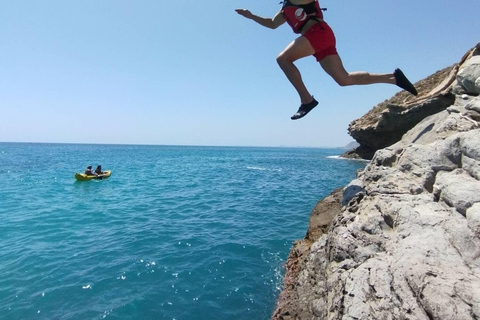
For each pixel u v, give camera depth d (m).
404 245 2.75
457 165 3.52
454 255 2.47
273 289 6.22
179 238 9.31
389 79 3.85
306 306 4.11
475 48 5.44
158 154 84.81
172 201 15.70
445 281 2.18
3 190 18.39
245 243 8.87
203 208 14.02
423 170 3.80
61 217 12.02
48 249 8.25
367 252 3.07
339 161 52.94
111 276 6.65
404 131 32.97
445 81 8.05
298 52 3.73
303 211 13.44
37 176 25.42
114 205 14.52
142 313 5.36
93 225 10.84
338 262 3.40
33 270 6.90
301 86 3.88
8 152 77.38
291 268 6.03
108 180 24.00
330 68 3.80
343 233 3.51
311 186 22.11
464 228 2.62
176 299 5.81
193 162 51.81
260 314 5.41
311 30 3.64
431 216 2.97
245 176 29.33
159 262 7.41
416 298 2.22
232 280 6.57
